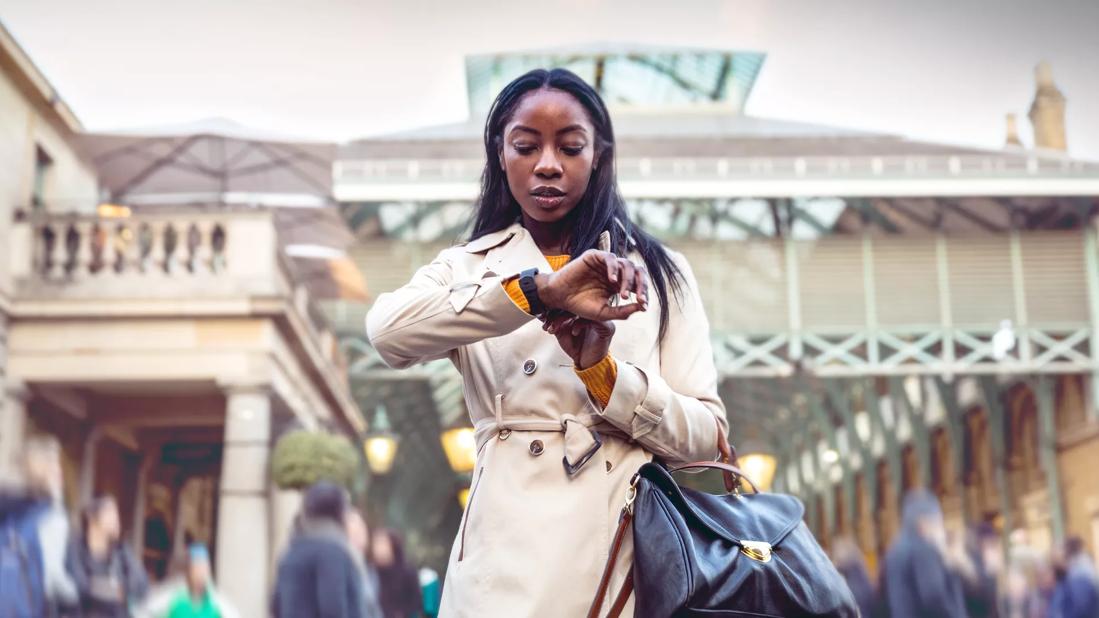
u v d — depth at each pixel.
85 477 12.81
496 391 1.43
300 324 12.63
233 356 11.80
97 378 11.63
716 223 21.52
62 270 11.70
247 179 14.66
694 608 1.29
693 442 1.42
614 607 1.34
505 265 1.50
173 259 12.12
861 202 20.31
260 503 11.44
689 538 1.33
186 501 14.23
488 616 1.35
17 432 11.36
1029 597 12.15
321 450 11.16
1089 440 21.70
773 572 1.34
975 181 19.11
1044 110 15.44
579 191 1.44
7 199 11.52
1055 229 21.81
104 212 12.29
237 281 11.82
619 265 1.24
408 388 22.16
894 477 25.92
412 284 1.48
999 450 23.50
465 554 1.42
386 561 7.27
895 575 8.12
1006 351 21.84
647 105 19.30
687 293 1.51
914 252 22.11
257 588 11.20
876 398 26.39
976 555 10.21
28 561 4.95
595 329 1.31
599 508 1.37
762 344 22.47
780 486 29.27
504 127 1.52
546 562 1.35
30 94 11.97
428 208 18.75
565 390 1.40
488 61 15.75
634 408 1.36
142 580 6.64
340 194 16.92
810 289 22.08
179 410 12.92
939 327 22.11
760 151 19.14
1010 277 22.11
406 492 26.75
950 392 24.34
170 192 14.45
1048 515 22.36
